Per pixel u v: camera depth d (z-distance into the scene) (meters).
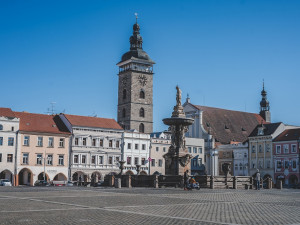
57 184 82.06
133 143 110.06
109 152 104.81
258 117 145.50
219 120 132.88
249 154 115.00
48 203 25.25
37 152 94.31
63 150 97.81
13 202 25.89
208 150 123.75
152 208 23.09
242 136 134.25
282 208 24.66
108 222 17.14
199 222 17.62
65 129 100.12
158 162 114.69
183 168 55.16
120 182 50.75
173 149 55.75
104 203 25.80
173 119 55.19
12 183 90.44
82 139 100.94
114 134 106.25
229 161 120.19
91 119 105.38
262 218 19.34
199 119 128.12
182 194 36.69
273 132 109.94
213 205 25.80
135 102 136.88
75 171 98.94
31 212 20.20
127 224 16.67
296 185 85.69
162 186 51.12
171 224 16.91
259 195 38.12
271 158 109.12
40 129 95.75
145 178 53.19
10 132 91.25
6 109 93.94
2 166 89.75
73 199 28.75
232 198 32.81
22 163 92.25
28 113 99.25
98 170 102.75
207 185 50.75
